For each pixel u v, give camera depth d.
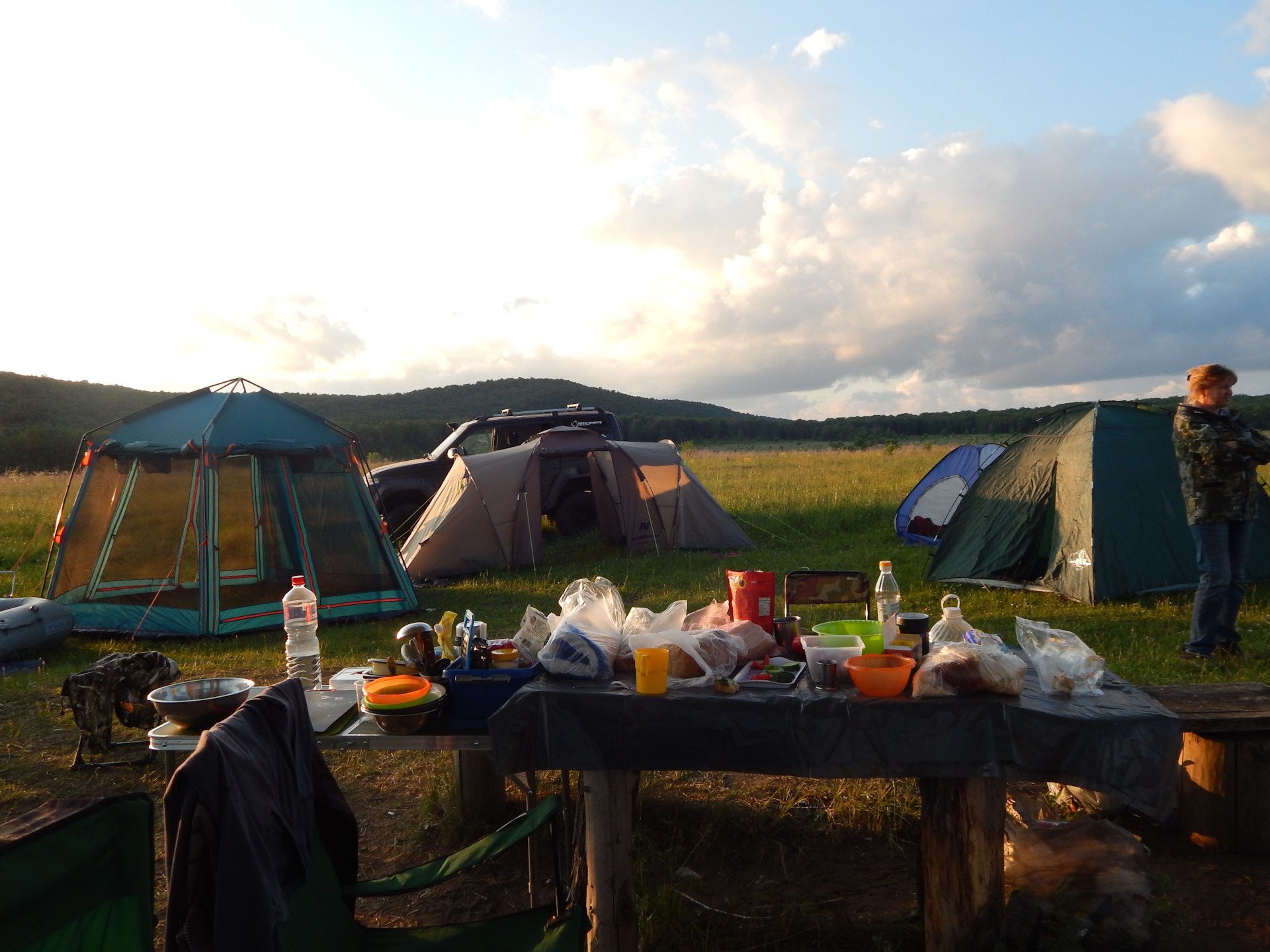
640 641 2.89
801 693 2.62
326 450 8.62
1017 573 8.55
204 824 1.81
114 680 4.93
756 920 3.03
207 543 7.97
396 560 8.85
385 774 4.72
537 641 3.11
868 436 67.00
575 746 2.60
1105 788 2.35
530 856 3.12
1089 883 2.78
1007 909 2.75
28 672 6.85
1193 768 3.57
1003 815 2.56
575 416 13.52
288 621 3.76
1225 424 5.60
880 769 2.47
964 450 11.45
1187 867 3.38
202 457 8.07
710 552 11.63
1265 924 2.97
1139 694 2.63
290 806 2.14
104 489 8.47
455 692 2.79
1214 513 5.57
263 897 1.79
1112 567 7.64
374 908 3.34
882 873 3.42
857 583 3.54
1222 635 5.69
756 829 3.82
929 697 2.53
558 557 11.87
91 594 8.30
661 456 11.89
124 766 4.91
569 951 2.23
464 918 3.25
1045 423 8.82
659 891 3.13
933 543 11.20
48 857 1.70
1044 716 2.40
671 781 4.34
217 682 2.83
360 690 2.98
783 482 20.09
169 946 1.76
